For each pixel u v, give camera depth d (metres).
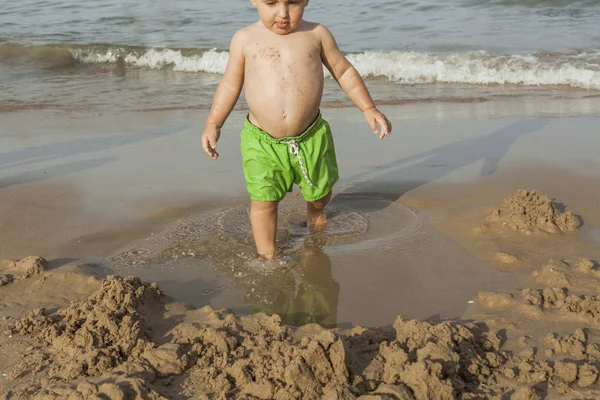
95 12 16.58
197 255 4.54
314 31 4.49
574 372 2.95
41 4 17.66
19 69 12.15
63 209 5.37
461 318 3.62
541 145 6.83
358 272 4.26
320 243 4.71
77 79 11.41
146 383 2.92
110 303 3.59
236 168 6.38
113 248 4.66
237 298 3.98
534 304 3.63
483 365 3.03
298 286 4.11
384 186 5.84
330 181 4.71
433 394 2.76
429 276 4.16
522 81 10.36
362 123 8.05
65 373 3.03
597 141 6.88
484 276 4.12
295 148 4.42
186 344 3.28
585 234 4.64
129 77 11.57
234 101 4.59
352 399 2.70
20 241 4.76
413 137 7.37
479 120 8.04
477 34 13.06
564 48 11.75
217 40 13.73
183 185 5.92
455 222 4.98
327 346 2.92
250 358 3.08
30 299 3.88
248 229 4.95
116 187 5.89
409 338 3.22
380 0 16.30
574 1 15.10
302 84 4.36
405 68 11.01
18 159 6.75
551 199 5.19
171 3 17.31
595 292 3.76
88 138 7.52
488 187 5.68
